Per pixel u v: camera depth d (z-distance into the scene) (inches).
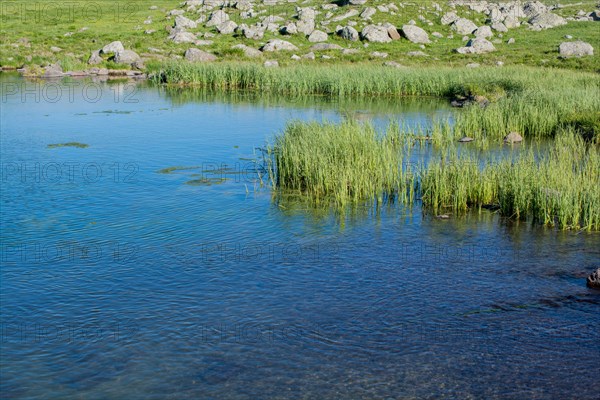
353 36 3134.8
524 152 1165.7
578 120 1301.7
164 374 467.8
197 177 1022.4
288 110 1707.7
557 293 604.1
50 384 455.2
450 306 577.9
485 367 479.2
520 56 2773.1
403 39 3213.6
